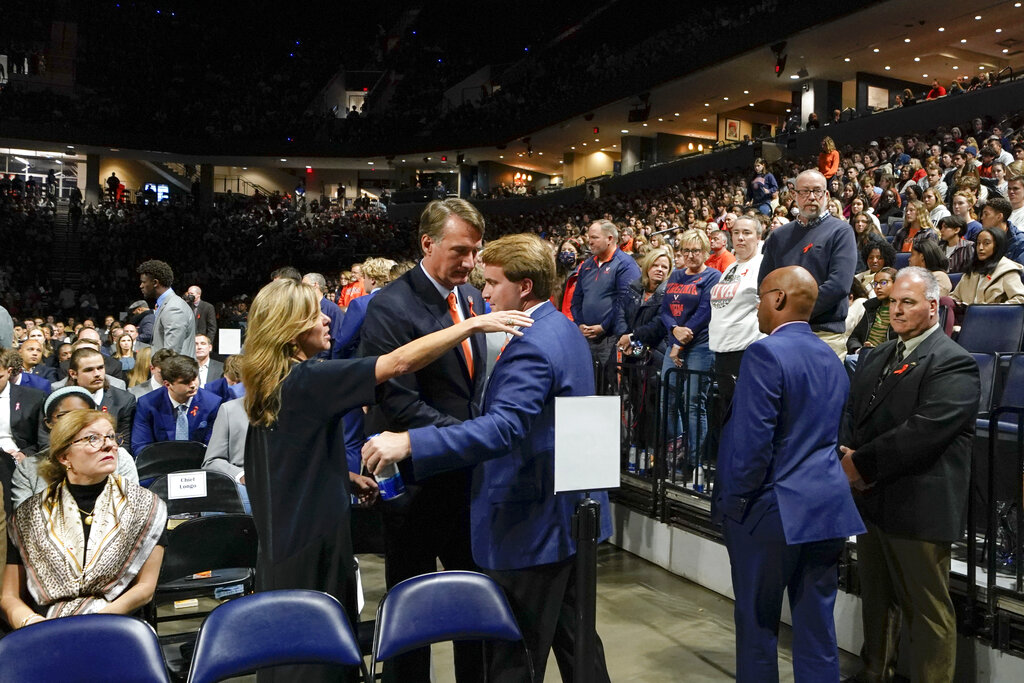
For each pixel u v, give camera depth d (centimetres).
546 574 252
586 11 3058
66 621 212
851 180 1209
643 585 455
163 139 2994
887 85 2270
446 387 279
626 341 548
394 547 282
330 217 2869
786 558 268
